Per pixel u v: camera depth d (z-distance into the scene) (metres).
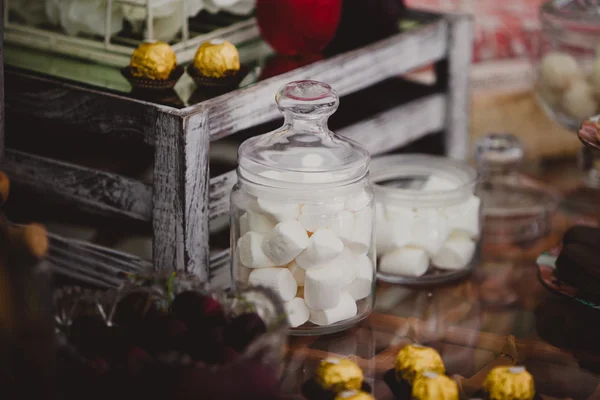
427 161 1.06
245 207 0.90
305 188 0.88
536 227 1.12
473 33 1.24
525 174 1.28
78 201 1.00
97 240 1.04
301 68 1.02
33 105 1.00
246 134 1.16
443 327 0.94
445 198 0.99
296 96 0.89
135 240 1.05
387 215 0.99
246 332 0.80
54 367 0.78
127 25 1.06
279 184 0.89
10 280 0.77
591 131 0.96
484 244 1.09
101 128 0.96
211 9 1.06
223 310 0.82
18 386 0.78
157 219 0.95
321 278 0.89
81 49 1.03
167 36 1.04
